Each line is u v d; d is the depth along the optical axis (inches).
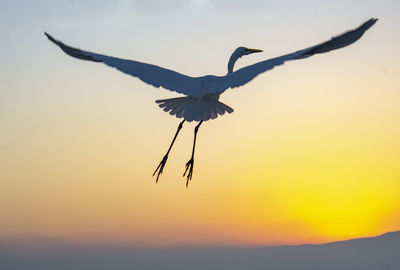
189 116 400.2
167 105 413.7
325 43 318.3
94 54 350.3
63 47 342.3
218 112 401.7
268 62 340.2
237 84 339.6
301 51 328.8
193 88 347.6
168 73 354.9
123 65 351.9
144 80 348.2
